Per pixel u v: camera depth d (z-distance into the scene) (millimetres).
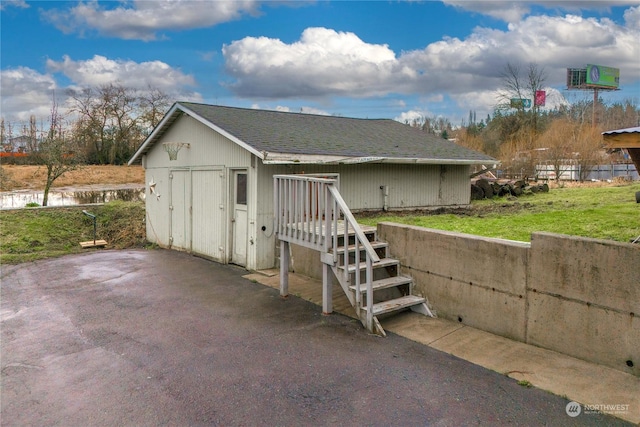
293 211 5918
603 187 15508
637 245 3414
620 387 3307
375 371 3795
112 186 25594
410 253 5324
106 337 4785
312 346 4398
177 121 10344
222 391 3488
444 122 55844
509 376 3609
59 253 10328
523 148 31297
